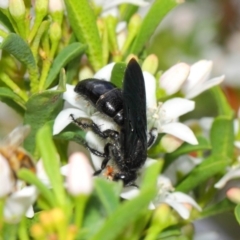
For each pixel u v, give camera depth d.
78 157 0.18
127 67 0.21
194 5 0.35
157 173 0.18
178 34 0.34
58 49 0.23
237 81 0.33
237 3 0.35
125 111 0.22
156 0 0.23
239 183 0.27
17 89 0.22
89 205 0.19
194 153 0.25
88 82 0.22
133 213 0.18
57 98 0.21
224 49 0.34
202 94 0.30
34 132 0.21
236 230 0.28
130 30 0.23
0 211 0.19
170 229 0.22
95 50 0.23
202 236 0.27
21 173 0.18
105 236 0.18
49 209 0.19
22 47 0.21
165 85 0.23
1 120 0.30
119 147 0.22
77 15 0.23
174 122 0.22
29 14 0.22
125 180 0.22
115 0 0.24
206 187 0.24
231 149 0.24
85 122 0.22
